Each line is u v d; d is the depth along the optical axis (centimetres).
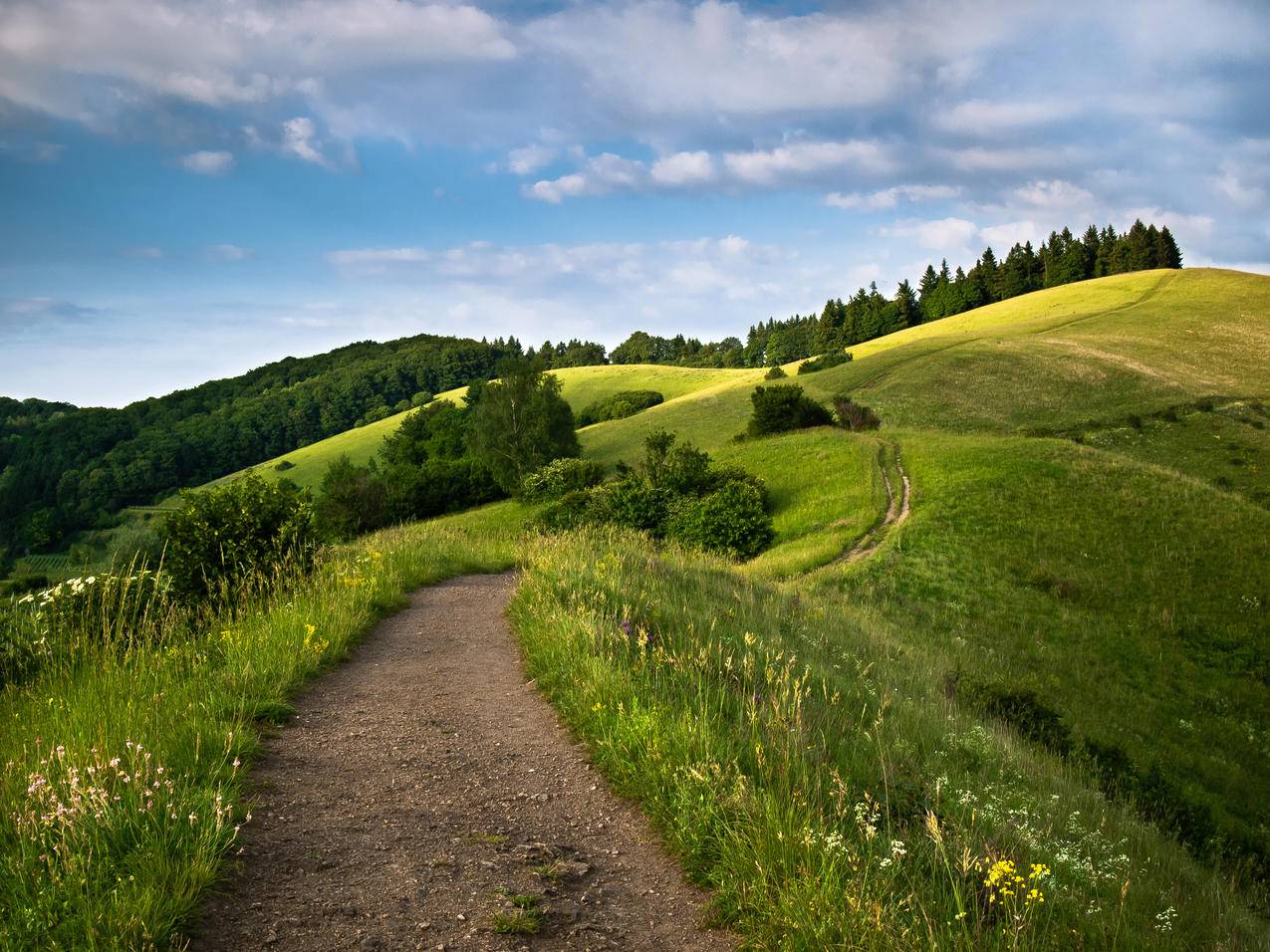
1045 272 13462
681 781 502
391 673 845
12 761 470
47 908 324
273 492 1283
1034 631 2555
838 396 6800
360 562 1385
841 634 1496
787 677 694
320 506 6178
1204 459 4988
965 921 370
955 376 6981
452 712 717
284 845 429
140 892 342
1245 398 5984
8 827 387
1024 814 627
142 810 404
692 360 18300
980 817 557
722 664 775
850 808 473
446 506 6725
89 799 390
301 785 522
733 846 424
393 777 554
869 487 4028
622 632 823
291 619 917
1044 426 5684
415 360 15675
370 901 379
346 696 750
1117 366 6856
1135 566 3003
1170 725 2070
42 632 830
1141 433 5478
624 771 554
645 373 12694
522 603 1115
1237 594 2781
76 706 588
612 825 495
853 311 13988
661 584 1325
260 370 17912
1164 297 9500
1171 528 3238
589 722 649
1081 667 2342
